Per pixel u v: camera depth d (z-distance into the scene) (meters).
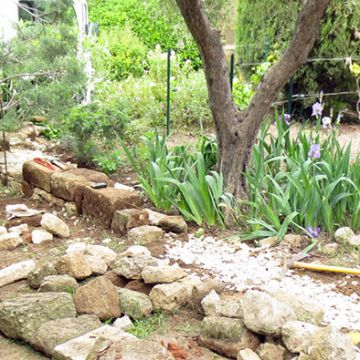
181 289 3.03
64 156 5.94
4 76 5.40
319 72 7.92
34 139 6.46
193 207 4.11
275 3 8.00
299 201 4.04
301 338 2.47
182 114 7.57
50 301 2.84
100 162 5.50
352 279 3.38
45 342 2.61
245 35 8.53
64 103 5.39
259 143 4.57
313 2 3.85
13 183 5.18
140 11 12.02
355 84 7.99
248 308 2.63
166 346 2.65
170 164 4.41
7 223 4.21
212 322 2.66
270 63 7.39
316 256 3.68
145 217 4.08
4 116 5.23
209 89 4.18
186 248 3.82
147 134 6.35
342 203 4.02
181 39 11.17
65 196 4.54
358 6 7.53
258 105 4.18
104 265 3.43
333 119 8.33
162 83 8.14
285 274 3.44
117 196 4.20
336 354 2.35
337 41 7.68
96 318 2.80
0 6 7.19
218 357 2.60
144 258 3.33
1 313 2.80
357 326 2.85
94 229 4.19
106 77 8.37
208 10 7.92
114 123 5.85
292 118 8.35
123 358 2.32
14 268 3.39
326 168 4.09
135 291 3.13
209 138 4.89
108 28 11.80
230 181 4.28
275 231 3.89
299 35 3.99
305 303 2.83
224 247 3.82
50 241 3.96
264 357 2.50
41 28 5.15
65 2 5.11
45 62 5.13
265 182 4.41
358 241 3.77
